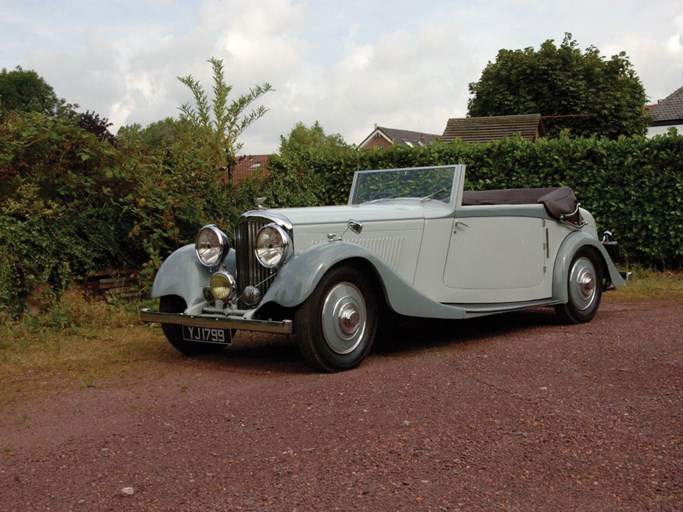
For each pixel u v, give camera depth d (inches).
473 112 1155.3
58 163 310.8
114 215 313.3
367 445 139.4
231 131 370.0
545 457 132.4
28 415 167.0
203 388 187.5
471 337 252.8
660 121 1349.7
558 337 244.4
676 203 416.2
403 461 131.3
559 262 270.1
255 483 122.7
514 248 258.5
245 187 384.8
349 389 179.9
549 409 160.1
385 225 225.0
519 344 233.3
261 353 235.3
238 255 215.8
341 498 116.0
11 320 268.2
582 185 440.5
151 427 154.6
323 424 152.6
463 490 118.6
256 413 161.9
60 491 121.7
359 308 205.5
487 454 134.2
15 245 276.1
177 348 230.7
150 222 312.2
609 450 135.3
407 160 484.7
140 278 309.7
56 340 256.4
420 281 234.4
